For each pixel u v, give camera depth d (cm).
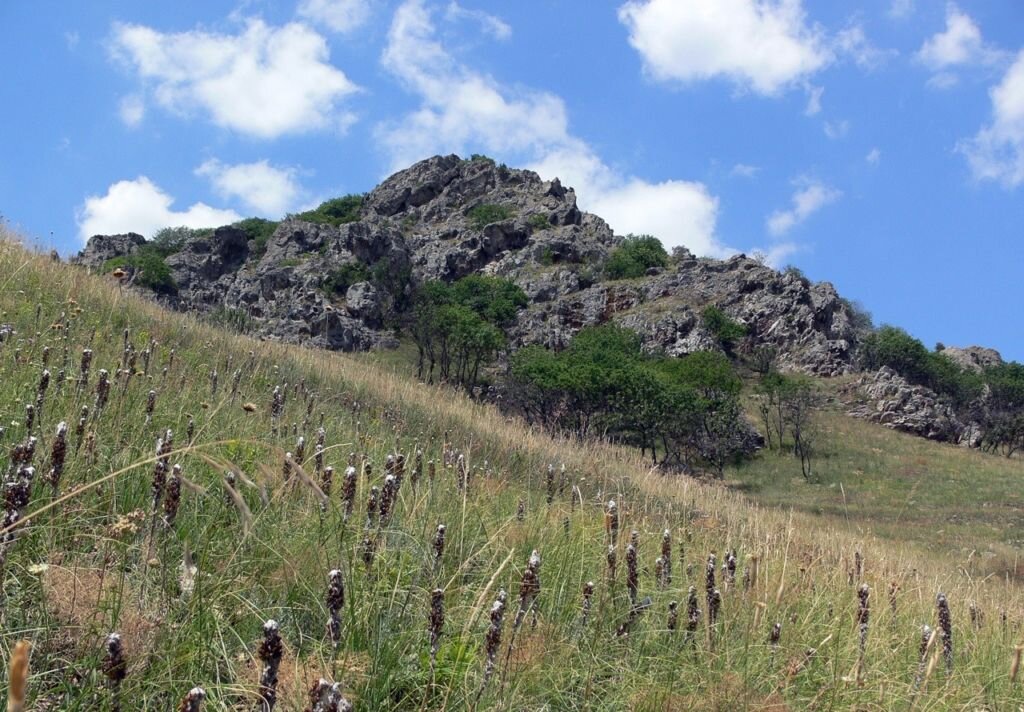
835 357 9712
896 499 5459
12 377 559
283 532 434
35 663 294
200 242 11294
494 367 9250
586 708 387
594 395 6178
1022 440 8294
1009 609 820
